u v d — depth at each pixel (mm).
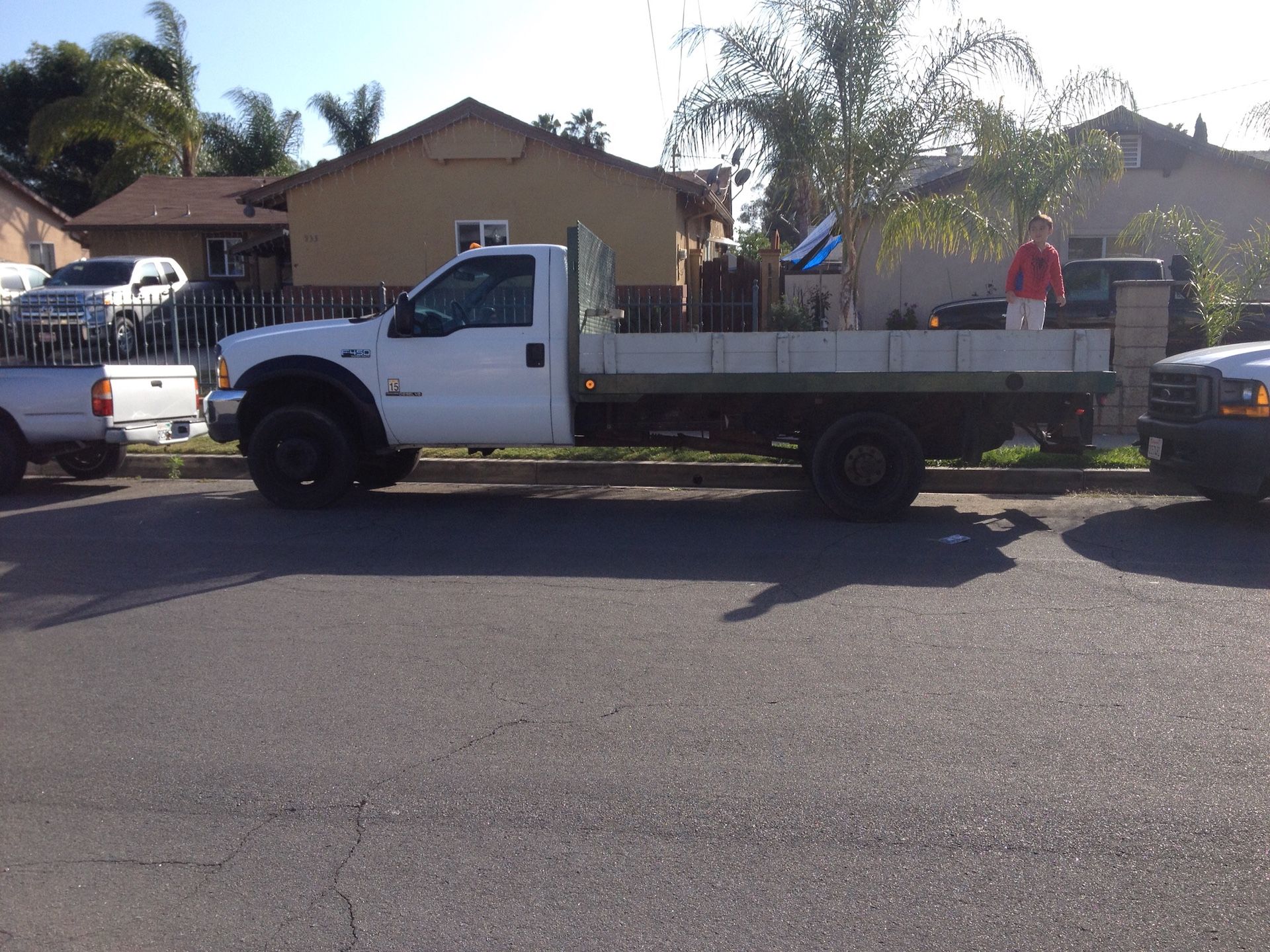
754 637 6078
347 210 20984
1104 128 20141
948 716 4945
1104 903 3492
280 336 9672
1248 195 20062
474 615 6527
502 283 9406
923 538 8625
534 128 20281
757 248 35531
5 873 3727
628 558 7973
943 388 8977
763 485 11156
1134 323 12891
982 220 14562
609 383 9242
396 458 11047
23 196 32344
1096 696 5176
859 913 3447
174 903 3537
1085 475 10789
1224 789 4250
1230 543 8391
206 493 10898
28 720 4977
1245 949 3254
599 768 4449
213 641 6062
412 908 3494
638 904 3502
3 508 10039
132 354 18734
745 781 4332
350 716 4992
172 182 32156
